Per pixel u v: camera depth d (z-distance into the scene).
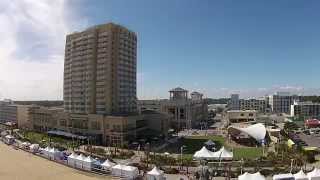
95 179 93.00
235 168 95.81
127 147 146.75
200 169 92.00
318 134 199.75
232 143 158.00
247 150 136.25
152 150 136.75
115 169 94.25
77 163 107.62
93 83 182.75
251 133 154.88
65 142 159.25
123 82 187.75
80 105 189.75
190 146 149.62
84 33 188.88
